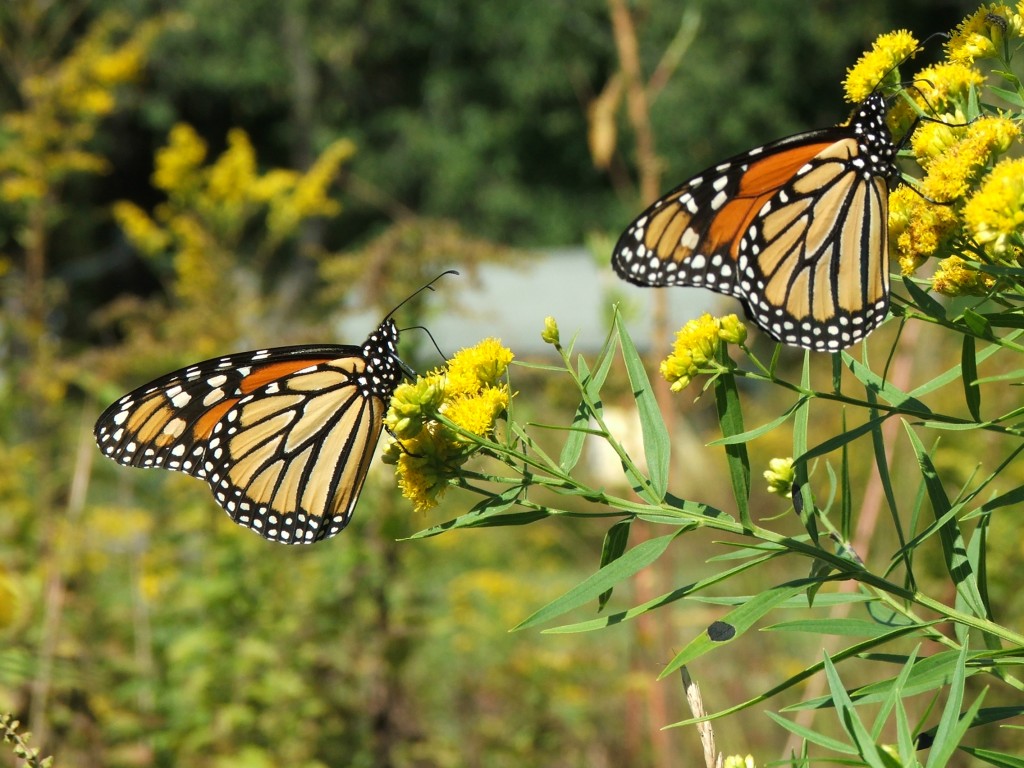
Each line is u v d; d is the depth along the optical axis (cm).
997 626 179
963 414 507
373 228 2303
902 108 213
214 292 772
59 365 560
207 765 438
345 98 2356
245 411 305
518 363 216
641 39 1998
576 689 527
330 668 485
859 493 512
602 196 2228
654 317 455
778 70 2023
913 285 199
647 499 198
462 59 2311
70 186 2080
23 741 233
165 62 2186
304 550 499
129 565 514
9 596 400
